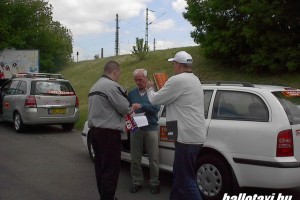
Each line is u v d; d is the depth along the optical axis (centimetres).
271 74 1561
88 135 848
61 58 3612
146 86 627
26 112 1200
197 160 607
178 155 483
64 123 1255
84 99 2180
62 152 956
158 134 663
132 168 641
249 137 552
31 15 2964
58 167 805
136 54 2686
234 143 565
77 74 3091
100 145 539
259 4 1445
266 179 538
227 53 1659
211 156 591
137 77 626
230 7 1588
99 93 538
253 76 1611
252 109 571
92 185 678
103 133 535
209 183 593
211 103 612
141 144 633
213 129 589
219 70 1805
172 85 481
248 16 1523
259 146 543
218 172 582
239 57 1631
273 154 533
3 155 911
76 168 798
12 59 2631
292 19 1475
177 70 502
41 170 778
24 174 745
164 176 739
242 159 556
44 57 3116
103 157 541
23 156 904
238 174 562
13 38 2730
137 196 619
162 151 658
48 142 1089
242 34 1520
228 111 592
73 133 1252
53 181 700
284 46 1488
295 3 1454
